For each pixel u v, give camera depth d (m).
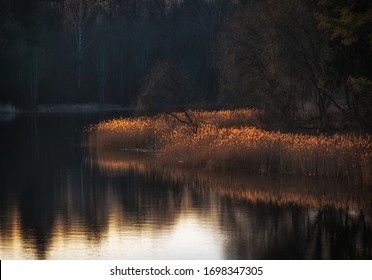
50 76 130.38
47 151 56.06
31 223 28.69
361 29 39.06
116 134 57.62
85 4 140.75
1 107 120.69
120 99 143.25
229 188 36.12
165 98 57.12
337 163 38.88
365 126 45.97
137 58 143.62
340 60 43.00
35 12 128.50
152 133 56.47
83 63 139.62
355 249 23.83
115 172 42.84
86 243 25.20
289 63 54.56
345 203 31.91
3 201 33.69
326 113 53.84
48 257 23.34
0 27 120.44
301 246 24.31
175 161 46.78
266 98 55.06
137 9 155.00
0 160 50.19
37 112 122.50
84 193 35.56
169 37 142.75
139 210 30.92
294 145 40.62
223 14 131.88
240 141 42.53
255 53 57.00
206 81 105.06
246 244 24.70
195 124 54.78
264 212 30.16
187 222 28.31
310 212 30.06
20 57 122.12
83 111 126.00
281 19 54.47
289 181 37.94
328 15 42.09
